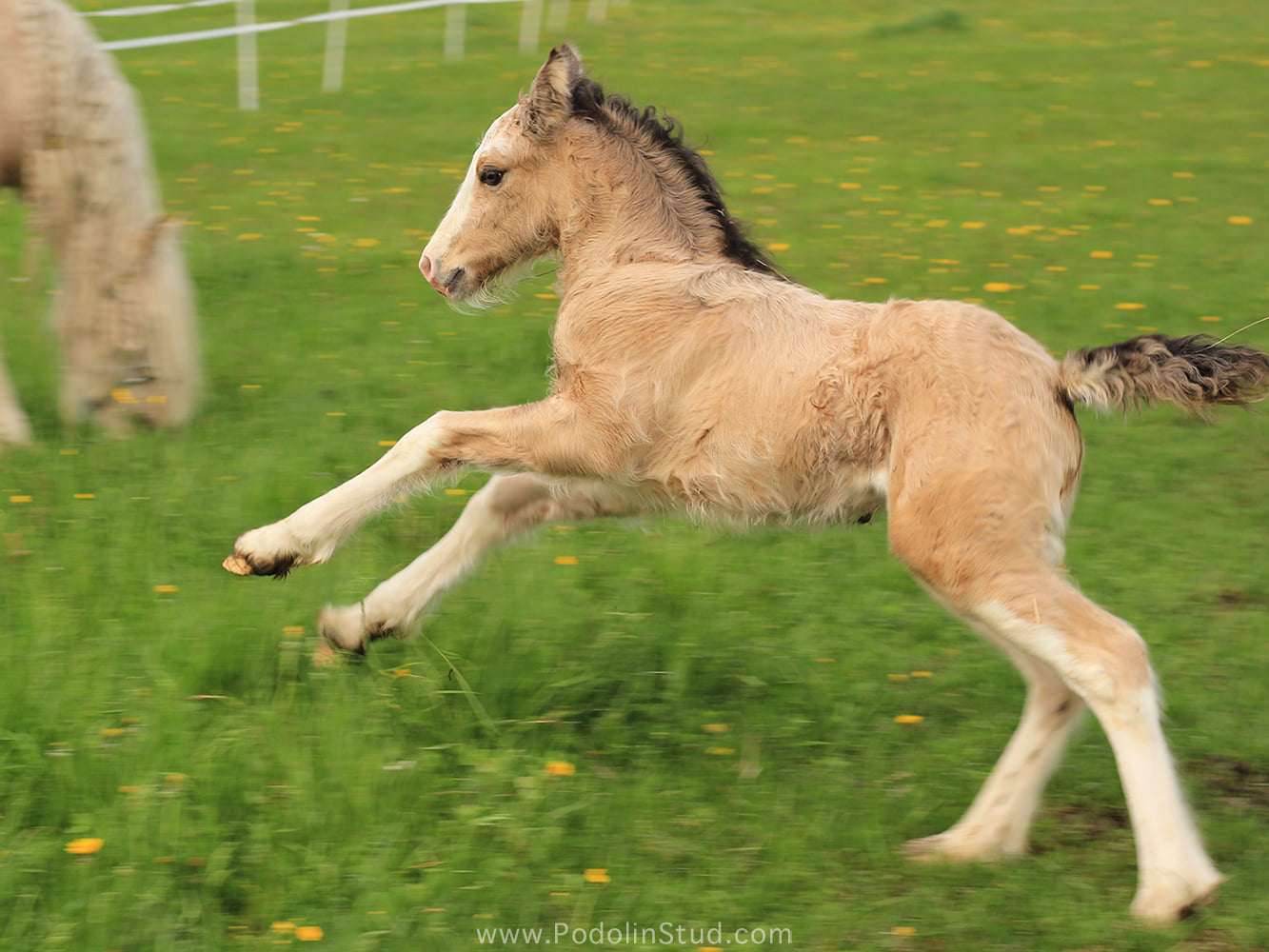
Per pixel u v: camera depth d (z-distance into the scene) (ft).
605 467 17.93
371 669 19.39
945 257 42.65
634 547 24.26
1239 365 16.10
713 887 15.69
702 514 18.16
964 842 16.61
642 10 89.97
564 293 19.38
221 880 15.01
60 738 17.12
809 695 20.04
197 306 36.29
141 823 15.35
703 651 20.75
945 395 16.08
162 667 18.54
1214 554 25.21
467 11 86.74
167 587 20.83
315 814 15.88
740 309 17.52
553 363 19.33
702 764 18.20
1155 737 15.23
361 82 67.87
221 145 55.11
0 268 36.88
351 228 44.57
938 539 15.88
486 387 31.22
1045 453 16.06
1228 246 44.24
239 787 16.39
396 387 31.04
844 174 52.47
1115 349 16.24
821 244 43.62
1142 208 48.37
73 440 27.07
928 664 21.27
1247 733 19.38
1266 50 76.59
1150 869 15.12
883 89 67.92
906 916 15.20
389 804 16.22
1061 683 16.67
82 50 26.53
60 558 21.61
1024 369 16.42
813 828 16.62
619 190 18.86
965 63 74.33
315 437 27.61
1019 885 15.71
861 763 18.54
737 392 17.25
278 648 19.47
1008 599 15.62
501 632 20.38
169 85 66.18
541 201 19.30
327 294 37.70
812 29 84.53
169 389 27.84
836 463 16.92
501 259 19.71
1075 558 24.90
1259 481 28.53
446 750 17.87
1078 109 64.34
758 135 58.85
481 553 19.95
